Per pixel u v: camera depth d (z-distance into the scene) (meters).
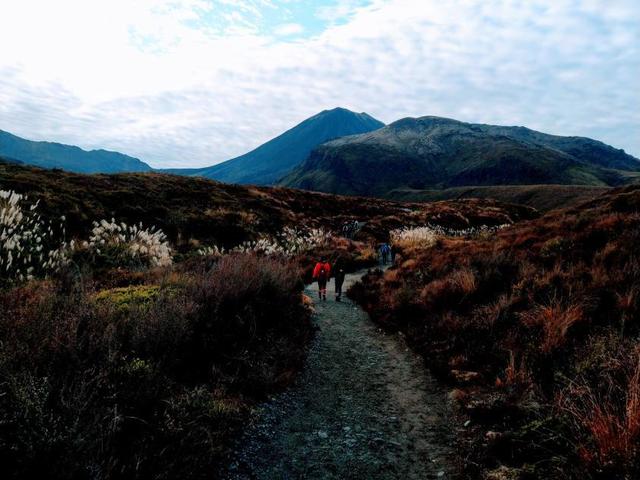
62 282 8.05
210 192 36.12
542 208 139.75
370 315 11.56
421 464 4.47
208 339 6.04
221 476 3.92
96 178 30.64
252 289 8.25
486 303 8.81
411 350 8.41
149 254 14.88
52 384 3.67
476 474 4.12
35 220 18.34
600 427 3.72
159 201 28.94
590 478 3.46
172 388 4.79
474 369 6.60
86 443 3.12
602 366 4.92
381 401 6.14
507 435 4.42
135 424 3.87
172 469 3.47
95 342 4.48
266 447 4.61
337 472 4.28
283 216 35.97
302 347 8.02
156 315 5.65
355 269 21.67
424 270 13.43
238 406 5.12
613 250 8.82
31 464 2.91
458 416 5.44
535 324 6.94
